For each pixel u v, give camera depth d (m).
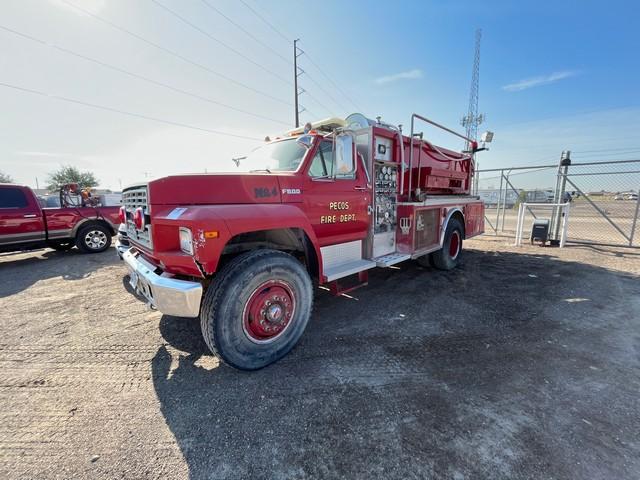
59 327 3.50
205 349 3.00
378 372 2.56
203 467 1.69
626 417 2.01
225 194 2.70
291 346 2.86
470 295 4.43
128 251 3.45
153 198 2.50
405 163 4.91
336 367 2.65
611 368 2.58
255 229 2.60
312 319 3.67
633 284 4.89
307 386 2.38
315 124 3.85
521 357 2.77
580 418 2.00
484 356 2.79
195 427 1.98
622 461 1.67
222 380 2.48
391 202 4.50
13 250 6.82
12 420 2.06
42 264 6.79
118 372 2.62
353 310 3.92
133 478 1.62
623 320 3.54
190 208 2.47
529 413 2.05
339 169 3.20
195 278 2.73
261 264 2.58
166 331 3.38
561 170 8.42
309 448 1.79
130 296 4.55
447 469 1.63
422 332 3.29
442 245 5.45
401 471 1.63
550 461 1.67
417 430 1.91
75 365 2.74
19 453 1.79
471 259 6.88
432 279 5.25
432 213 5.08
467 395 2.24
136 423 2.02
